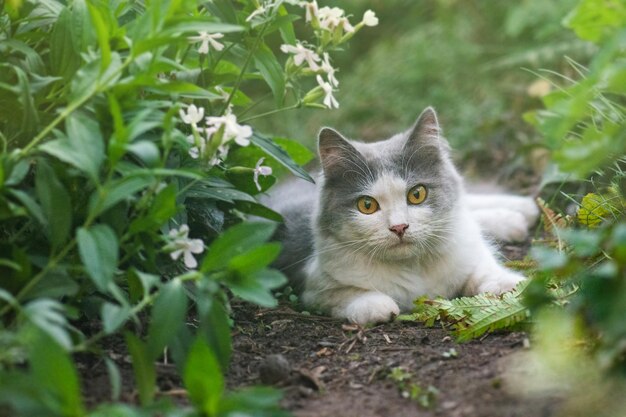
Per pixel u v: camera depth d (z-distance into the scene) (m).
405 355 1.09
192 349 0.96
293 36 1.17
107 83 1.02
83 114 1.03
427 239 1.23
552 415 0.98
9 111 1.08
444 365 1.06
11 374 0.94
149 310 1.11
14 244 1.04
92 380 1.04
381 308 1.19
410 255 1.23
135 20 1.09
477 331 1.10
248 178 1.19
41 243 1.07
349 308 1.21
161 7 1.02
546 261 1.00
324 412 1.01
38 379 0.94
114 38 1.07
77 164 0.99
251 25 1.15
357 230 1.23
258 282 1.01
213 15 1.15
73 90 1.03
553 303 1.07
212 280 1.01
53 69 1.08
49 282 1.02
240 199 1.15
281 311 1.21
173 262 1.11
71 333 1.03
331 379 1.06
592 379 1.00
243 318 1.19
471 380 1.04
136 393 1.03
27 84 1.04
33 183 1.09
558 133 1.03
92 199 1.00
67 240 1.06
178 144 1.08
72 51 1.08
